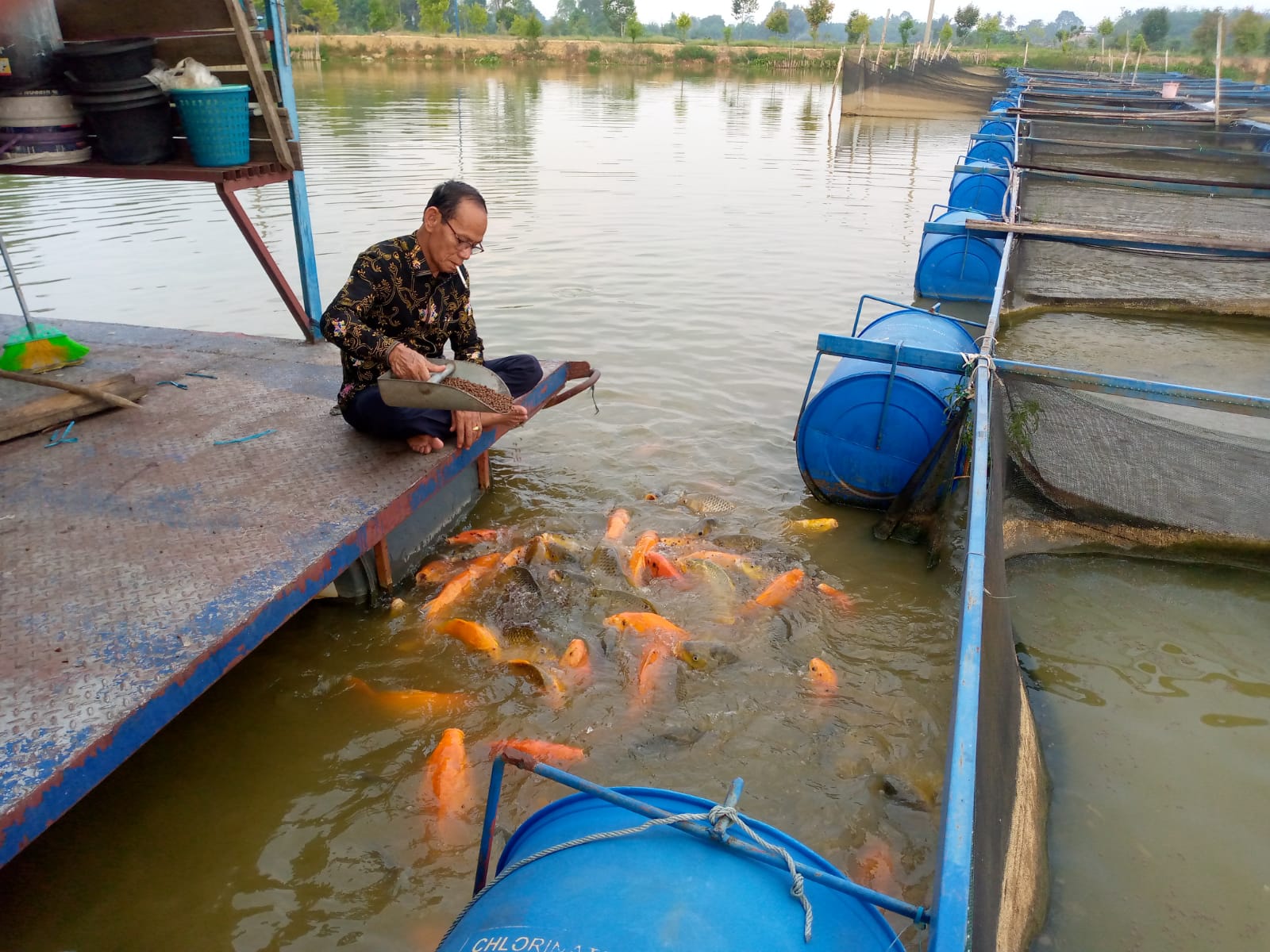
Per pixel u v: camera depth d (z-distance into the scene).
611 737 3.76
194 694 3.04
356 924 2.96
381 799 3.46
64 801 2.55
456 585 4.64
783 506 5.78
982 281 10.43
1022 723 3.31
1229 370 8.84
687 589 4.76
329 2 68.19
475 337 4.89
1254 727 4.00
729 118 28.97
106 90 5.32
